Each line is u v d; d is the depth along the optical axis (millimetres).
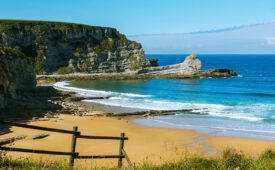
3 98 39312
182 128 35719
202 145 26891
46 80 100938
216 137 30734
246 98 64812
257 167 9234
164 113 46312
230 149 12195
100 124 37281
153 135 31594
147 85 92438
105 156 8367
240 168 9617
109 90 78625
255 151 21859
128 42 137250
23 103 43344
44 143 24797
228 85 94312
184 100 61156
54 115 40812
